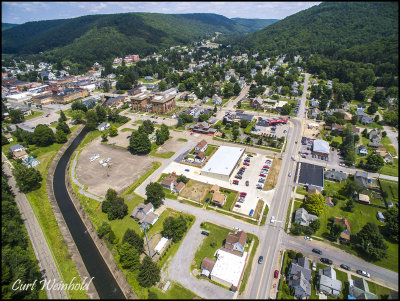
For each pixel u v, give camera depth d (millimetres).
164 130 160250
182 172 127688
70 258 84688
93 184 121125
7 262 74375
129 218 98875
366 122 177000
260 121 178250
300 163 131875
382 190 111375
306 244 86250
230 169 123062
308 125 178750
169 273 77188
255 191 112625
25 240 88812
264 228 92938
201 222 96062
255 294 70562
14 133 169500
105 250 86688
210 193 111812
